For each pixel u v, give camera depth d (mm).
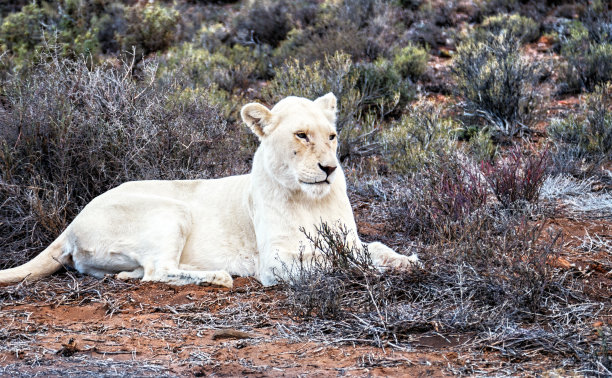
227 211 10398
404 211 12047
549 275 8344
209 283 9547
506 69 19078
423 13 29469
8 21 26609
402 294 8578
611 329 7168
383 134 17578
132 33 27984
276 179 9461
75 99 13266
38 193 12117
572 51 23938
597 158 15602
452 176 12711
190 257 10297
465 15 29781
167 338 7648
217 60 24875
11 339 7656
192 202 10648
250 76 25109
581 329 7266
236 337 7645
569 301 8234
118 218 10312
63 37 24375
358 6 28359
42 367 6695
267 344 7371
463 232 9836
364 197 14352
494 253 8820
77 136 12461
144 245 10086
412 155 15469
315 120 9414
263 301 8828
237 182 10594
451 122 17359
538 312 7887
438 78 23938
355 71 21109
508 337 7090
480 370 6484
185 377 6387
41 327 8086
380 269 8930
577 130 17016
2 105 13984
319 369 6562
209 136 13781
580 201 12969
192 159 13477
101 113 12953
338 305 8000
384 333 7473
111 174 12633
